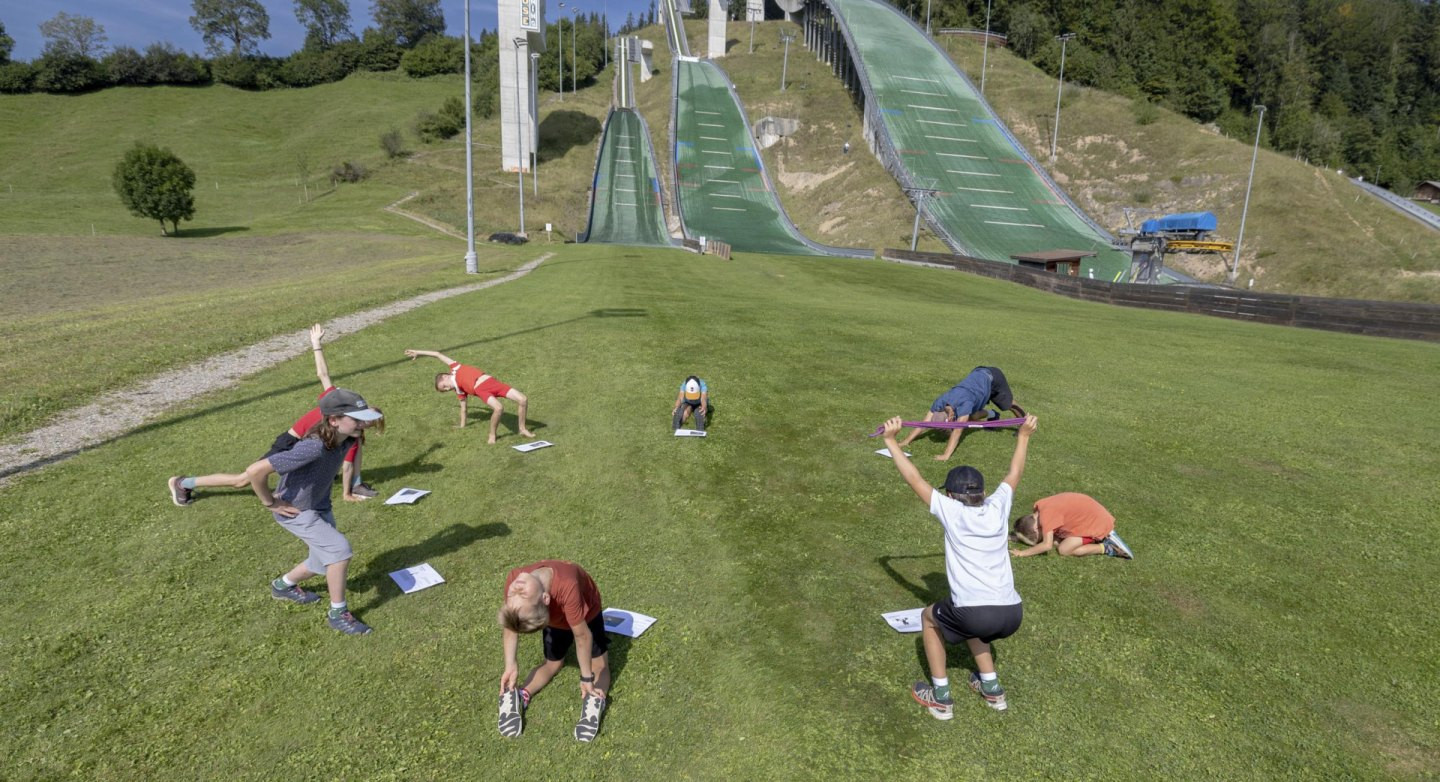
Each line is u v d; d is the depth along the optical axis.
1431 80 144.75
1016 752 3.98
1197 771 3.84
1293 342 17.02
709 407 9.94
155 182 65.12
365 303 18.58
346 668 4.70
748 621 5.17
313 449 4.78
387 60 155.75
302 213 75.44
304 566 5.10
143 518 6.54
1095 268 60.81
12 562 5.77
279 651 4.86
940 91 93.12
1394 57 141.38
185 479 5.00
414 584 5.60
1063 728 4.16
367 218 71.94
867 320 18.22
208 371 11.46
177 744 4.07
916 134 83.88
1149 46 118.75
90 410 9.34
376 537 6.39
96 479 7.27
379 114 126.25
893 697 4.41
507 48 87.00
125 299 31.41
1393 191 125.81
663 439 8.70
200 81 140.12
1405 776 3.78
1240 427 9.34
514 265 34.00
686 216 75.94
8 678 4.52
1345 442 8.73
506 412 9.73
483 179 86.81
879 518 6.75
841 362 12.84
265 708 4.34
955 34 125.44
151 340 13.17
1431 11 145.62
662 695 4.45
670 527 6.54
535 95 90.19
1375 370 13.16
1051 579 5.74
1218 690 4.46
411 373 11.61
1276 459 8.20
